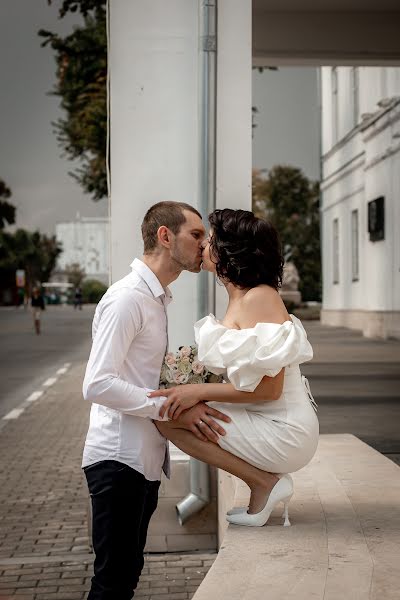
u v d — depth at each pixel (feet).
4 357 61.57
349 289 88.43
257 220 11.04
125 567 10.61
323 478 14.67
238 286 11.11
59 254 206.18
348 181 86.63
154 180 17.37
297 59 46.39
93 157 56.44
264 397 10.78
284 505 11.57
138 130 17.33
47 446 28.04
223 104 17.24
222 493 15.94
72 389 42.57
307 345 10.77
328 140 97.25
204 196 16.97
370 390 36.83
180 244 10.88
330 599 8.75
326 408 31.35
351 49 45.88
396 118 65.26
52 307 209.26
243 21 17.15
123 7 17.19
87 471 10.73
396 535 11.02
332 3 44.50
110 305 10.34
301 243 160.25
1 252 199.72
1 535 18.08
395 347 61.31
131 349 10.57
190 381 10.82
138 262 10.81
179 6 17.20
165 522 17.25
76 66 51.03
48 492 21.88
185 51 17.28
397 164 66.08
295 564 9.87
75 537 17.92
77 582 15.06
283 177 159.22
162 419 10.58
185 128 17.33
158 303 10.74
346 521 11.74
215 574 9.52
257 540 10.84
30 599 14.21
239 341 10.53
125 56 17.26
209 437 11.00
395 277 67.62
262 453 11.03
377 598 8.79
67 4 48.80
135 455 10.51
